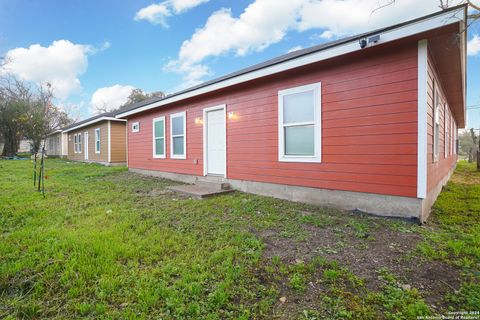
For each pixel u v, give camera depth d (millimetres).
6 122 20391
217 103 6926
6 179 8031
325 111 4730
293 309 1843
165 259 2584
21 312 1801
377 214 4152
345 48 4082
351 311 1800
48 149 27062
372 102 4156
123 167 12617
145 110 9438
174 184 7484
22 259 2523
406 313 1769
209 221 3885
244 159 6262
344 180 4520
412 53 3762
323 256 2666
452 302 1890
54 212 4266
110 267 2359
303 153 5137
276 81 5508
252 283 2158
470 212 4297
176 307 1831
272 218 4027
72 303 1896
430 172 4203
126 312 1784
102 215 4141
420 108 3701
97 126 15281
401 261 2525
